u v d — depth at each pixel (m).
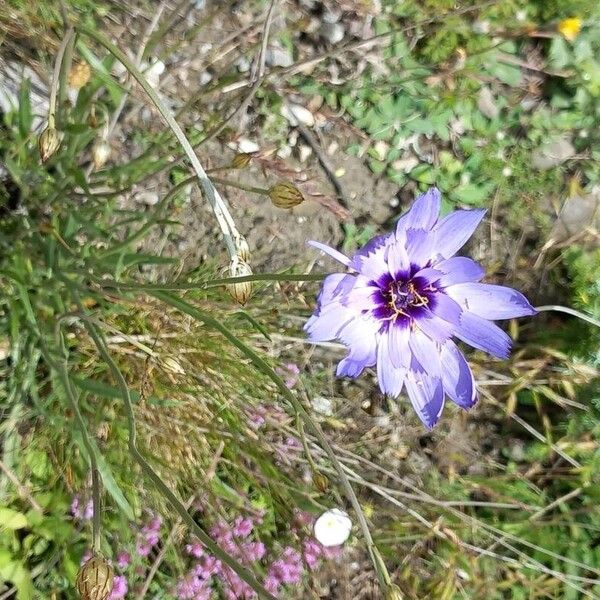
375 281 0.12
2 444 0.17
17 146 0.15
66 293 0.15
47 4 0.17
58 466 0.16
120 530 0.16
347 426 0.20
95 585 0.10
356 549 0.19
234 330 0.17
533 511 0.20
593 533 0.20
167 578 0.18
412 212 0.11
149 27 0.17
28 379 0.15
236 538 0.16
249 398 0.17
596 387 0.20
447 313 0.12
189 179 0.13
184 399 0.17
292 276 0.11
